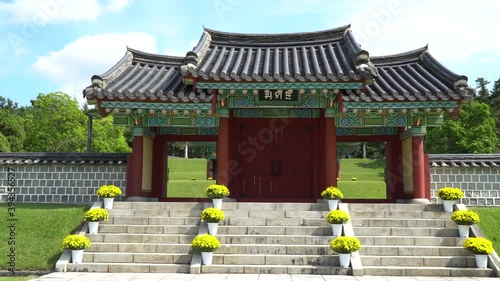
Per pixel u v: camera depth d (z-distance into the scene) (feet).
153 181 65.62
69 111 154.61
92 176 65.57
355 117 59.52
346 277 39.34
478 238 42.75
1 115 183.83
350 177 162.20
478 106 140.97
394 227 47.01
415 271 40.88
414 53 70.23
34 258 44.78
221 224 48.21
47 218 52.11
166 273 41.42
